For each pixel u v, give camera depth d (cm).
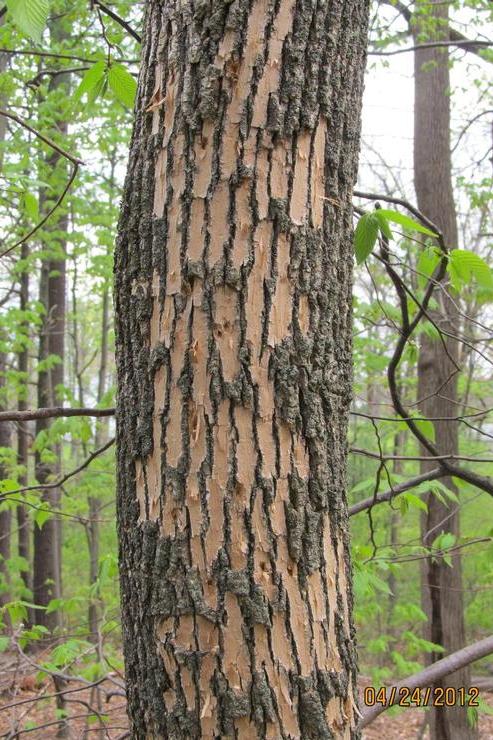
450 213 593
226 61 127
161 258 130
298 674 125
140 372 132
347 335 140
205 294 127
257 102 128
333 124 135
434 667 220
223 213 127
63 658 294
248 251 127
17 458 983
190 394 126
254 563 124
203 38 128
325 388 133
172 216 129
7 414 190
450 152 605
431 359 541
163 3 136
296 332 129
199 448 125
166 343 129
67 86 719
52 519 874
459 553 349
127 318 135
